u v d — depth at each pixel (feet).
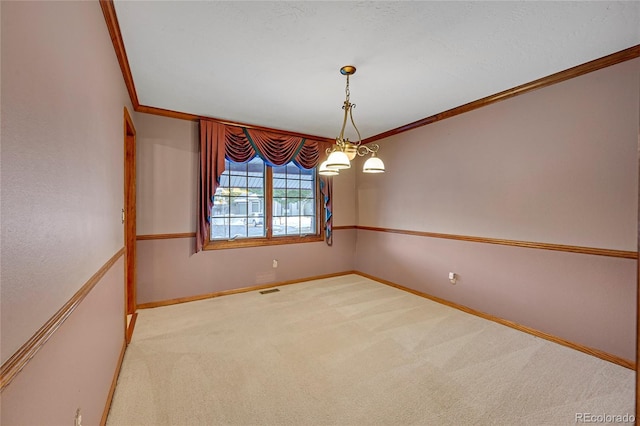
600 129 7.74
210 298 12.62
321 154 15.84
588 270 7.99
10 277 2.33
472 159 10.91
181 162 12.07
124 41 6.81
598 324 7.80
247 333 9.19
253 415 5.66
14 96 2.41
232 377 6.87
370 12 5.89
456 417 5.64
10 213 2.34
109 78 6.10
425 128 12.79
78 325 3.99
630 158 7.27
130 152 10.64
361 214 16.78
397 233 14.33
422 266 13.00
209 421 5.50
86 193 4.39
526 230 9.32
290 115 12.10
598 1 5.53
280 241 14.65
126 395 6.18
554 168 8.65
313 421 5.53
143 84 9.16
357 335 9.08
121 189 7.59
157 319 10.27
